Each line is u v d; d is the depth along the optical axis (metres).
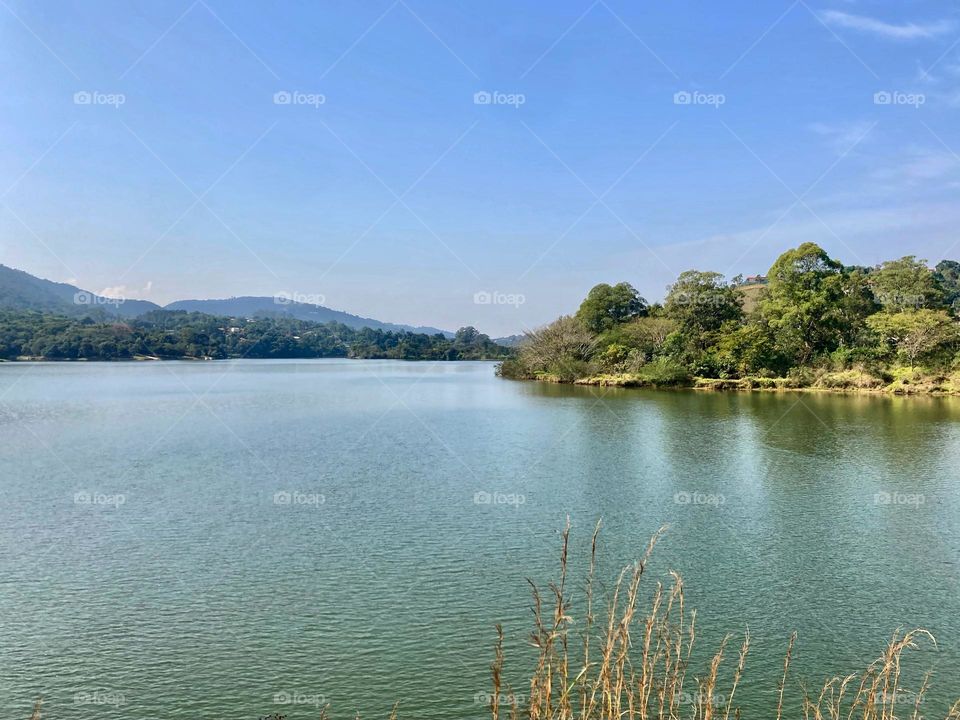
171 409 62.84
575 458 35.47
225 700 11.98
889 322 89.50
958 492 27.41
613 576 17.92
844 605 16.05
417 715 11.45
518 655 13.48
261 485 28.84
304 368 167.88
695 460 34.72
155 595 16.56
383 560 19.06
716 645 13.94
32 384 99.25
